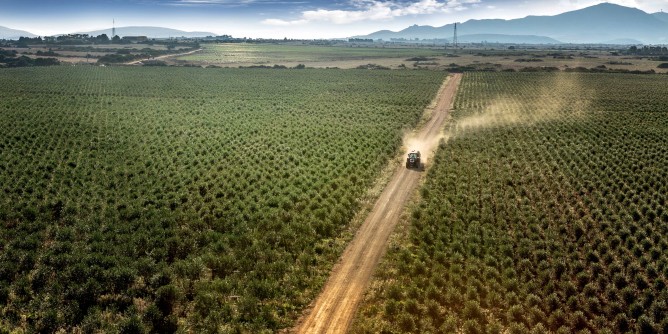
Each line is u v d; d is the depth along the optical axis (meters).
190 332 22.25
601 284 27.06
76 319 22.44
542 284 27.00
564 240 33.00
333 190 42.97
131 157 52.75
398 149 62.75
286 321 23.22
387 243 32.66
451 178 46.50
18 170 45.50
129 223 33.53
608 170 49.62
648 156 56.97
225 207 37.78
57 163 49.47
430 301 24.19
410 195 43.19
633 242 32.41
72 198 38.56
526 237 33.41
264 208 37.31
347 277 27.86
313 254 30.30
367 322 23.12
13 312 22.72
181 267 26.97
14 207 35.88
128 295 24.55
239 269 27.86
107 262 26.95
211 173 47.31
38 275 25.27
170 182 43.97
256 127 72.38
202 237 31.41
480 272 28.11
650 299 25.03
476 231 33.59
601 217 36.66
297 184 44.50
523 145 63.19
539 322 22.88
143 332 21.22
